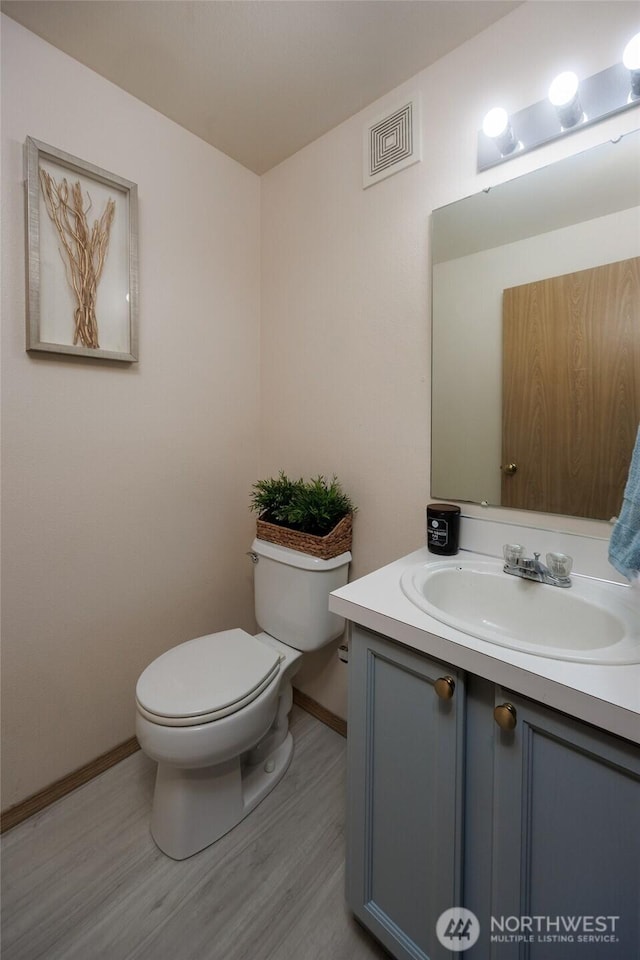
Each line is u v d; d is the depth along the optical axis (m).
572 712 0.61
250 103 1.42
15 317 1.19
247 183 1.80
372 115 1.41
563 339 1.06
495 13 1.10
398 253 1.36
